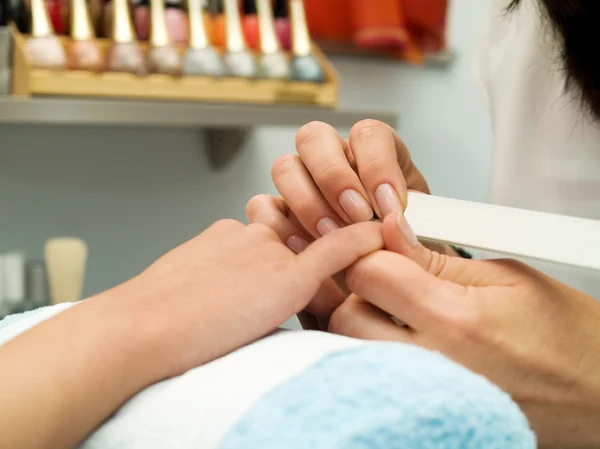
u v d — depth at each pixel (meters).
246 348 0.25
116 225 1.09
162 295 0.28
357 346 0.22
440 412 0.19
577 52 0.45
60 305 0.33
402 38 1.09
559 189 0.62
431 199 0.34
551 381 0.31
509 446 0.20
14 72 0.83
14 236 1.03
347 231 0.32
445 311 0.30
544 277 0.33
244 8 1.00
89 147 1.06
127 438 0.23
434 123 1.29
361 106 1.21
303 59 0.99
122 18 0.90
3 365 0.24
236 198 1.16
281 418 0.19
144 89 0.89
